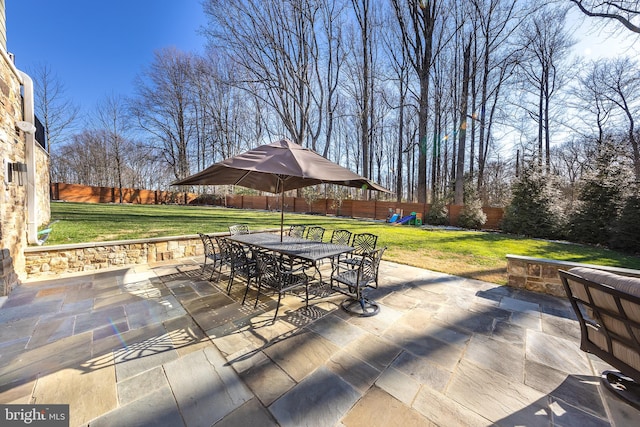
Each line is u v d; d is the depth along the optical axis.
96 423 1.57
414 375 2.05
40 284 3.96
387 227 12.18
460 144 14.30
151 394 1.81
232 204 24.73
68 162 24.80
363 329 2.77
